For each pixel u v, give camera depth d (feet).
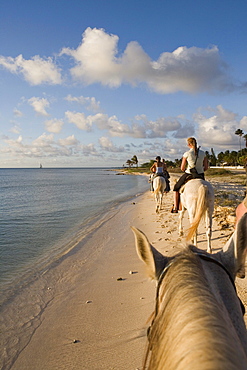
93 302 18.69
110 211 60.08
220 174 198.08
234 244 6.55
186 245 6.91
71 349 14.05
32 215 56.70
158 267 6.43
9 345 14.87
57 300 19.58
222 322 4.16
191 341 3.85
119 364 12.67
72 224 47.39
